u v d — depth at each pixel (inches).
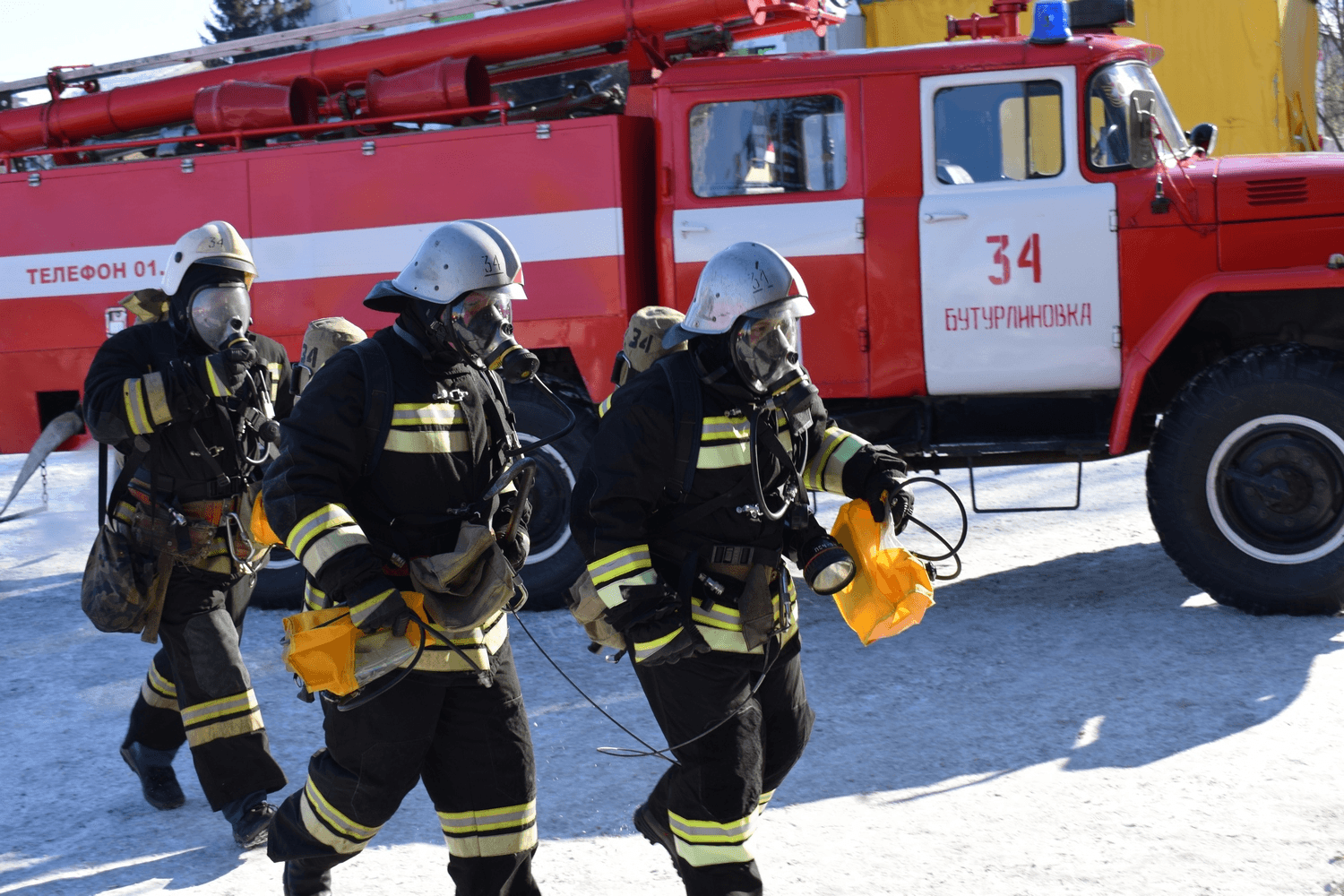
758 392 115.3
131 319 277.3
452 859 123.7
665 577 117.3
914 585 124.0
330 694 119.8
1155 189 233.9
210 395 149.5
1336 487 221.5
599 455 114.2
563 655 233.6
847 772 170.6
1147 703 187.9
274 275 272.7
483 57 277.4
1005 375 243.1
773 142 251.0
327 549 110.0
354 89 287.0
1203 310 245.6
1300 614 226.7
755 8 258.2
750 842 115.3
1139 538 292.8
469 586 115.9
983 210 240.8
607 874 145.3
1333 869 134.7
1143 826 148.2
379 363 116.9
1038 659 212.2
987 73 240.2
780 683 122.5
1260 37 483.8
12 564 338.0
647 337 144.7
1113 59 237.9
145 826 166.1
